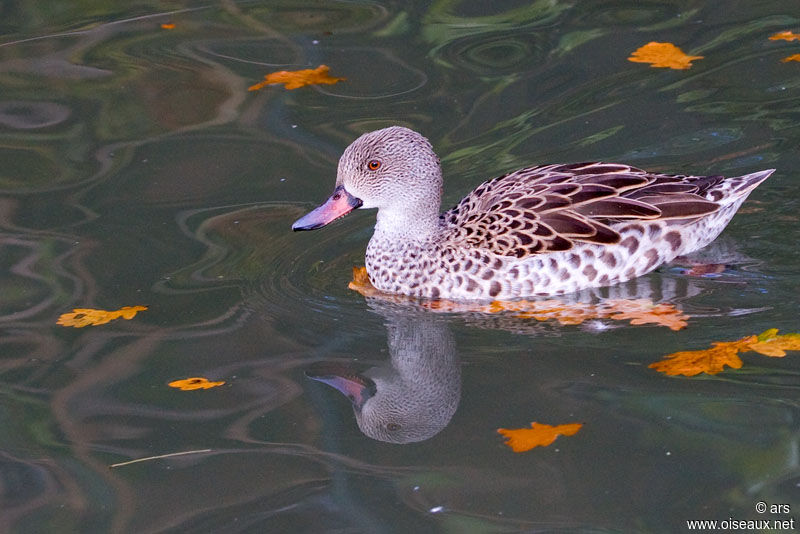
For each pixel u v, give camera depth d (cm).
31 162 1113
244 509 679
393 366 824
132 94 1227
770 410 741
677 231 929
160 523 671
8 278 933
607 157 1102
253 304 909
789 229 985
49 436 750
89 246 983
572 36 1315
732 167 1079
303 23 1378
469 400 772
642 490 677
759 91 1191
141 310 896
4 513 682
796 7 1344
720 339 827
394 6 1410
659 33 1309
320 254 1001
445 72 1255
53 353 839
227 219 1027
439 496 683
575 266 902
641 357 811
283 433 748
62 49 1332
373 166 921
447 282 919
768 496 667
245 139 1143
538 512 664
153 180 1082
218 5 1438
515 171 1037
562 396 770
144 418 766
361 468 711
